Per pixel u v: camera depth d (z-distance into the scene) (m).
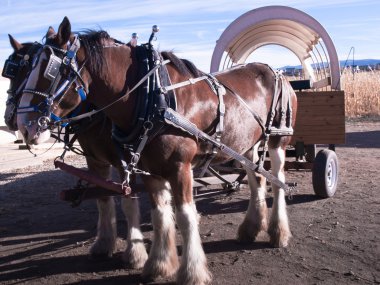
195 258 3.92
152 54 3.92
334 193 7.19
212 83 4.25
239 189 7.29
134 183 4.61
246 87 4.75
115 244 5.02
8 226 6.29
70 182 9.27
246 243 5.19
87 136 4.62
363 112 21.31
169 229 4.33
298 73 13.09
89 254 5.01
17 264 4.85
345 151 12.26
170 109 3.72
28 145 3.74
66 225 6.27
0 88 15.69
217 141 4.11
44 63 3.50
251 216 5.24
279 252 4.87
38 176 9.95
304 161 7.91
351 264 4.47
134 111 3.80
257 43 8.77
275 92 5.03
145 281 4.27
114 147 4.38
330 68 7.06
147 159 3.88
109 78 3.77
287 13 6.94
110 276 4.45
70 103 3.62
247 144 4.64
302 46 8.48
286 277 4.23
